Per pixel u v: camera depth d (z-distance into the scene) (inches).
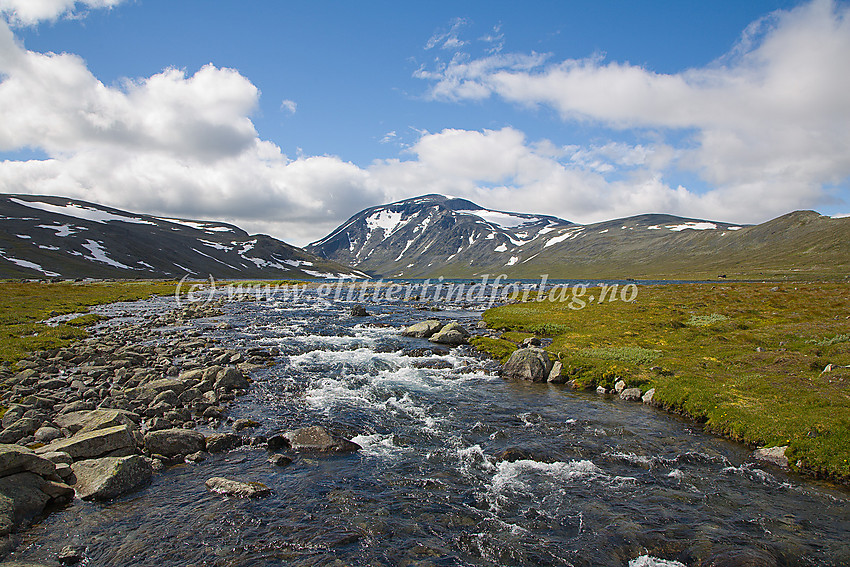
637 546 431.2
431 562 401.1
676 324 1612.9
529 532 453.1
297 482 543.8
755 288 2913.4
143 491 505.4
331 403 849.5
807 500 518.0
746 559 405.7
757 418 709.3
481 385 1010.1
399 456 629.0
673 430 737.0
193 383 894.4
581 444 678.5
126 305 2733.8
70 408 702.5
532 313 2167.8
